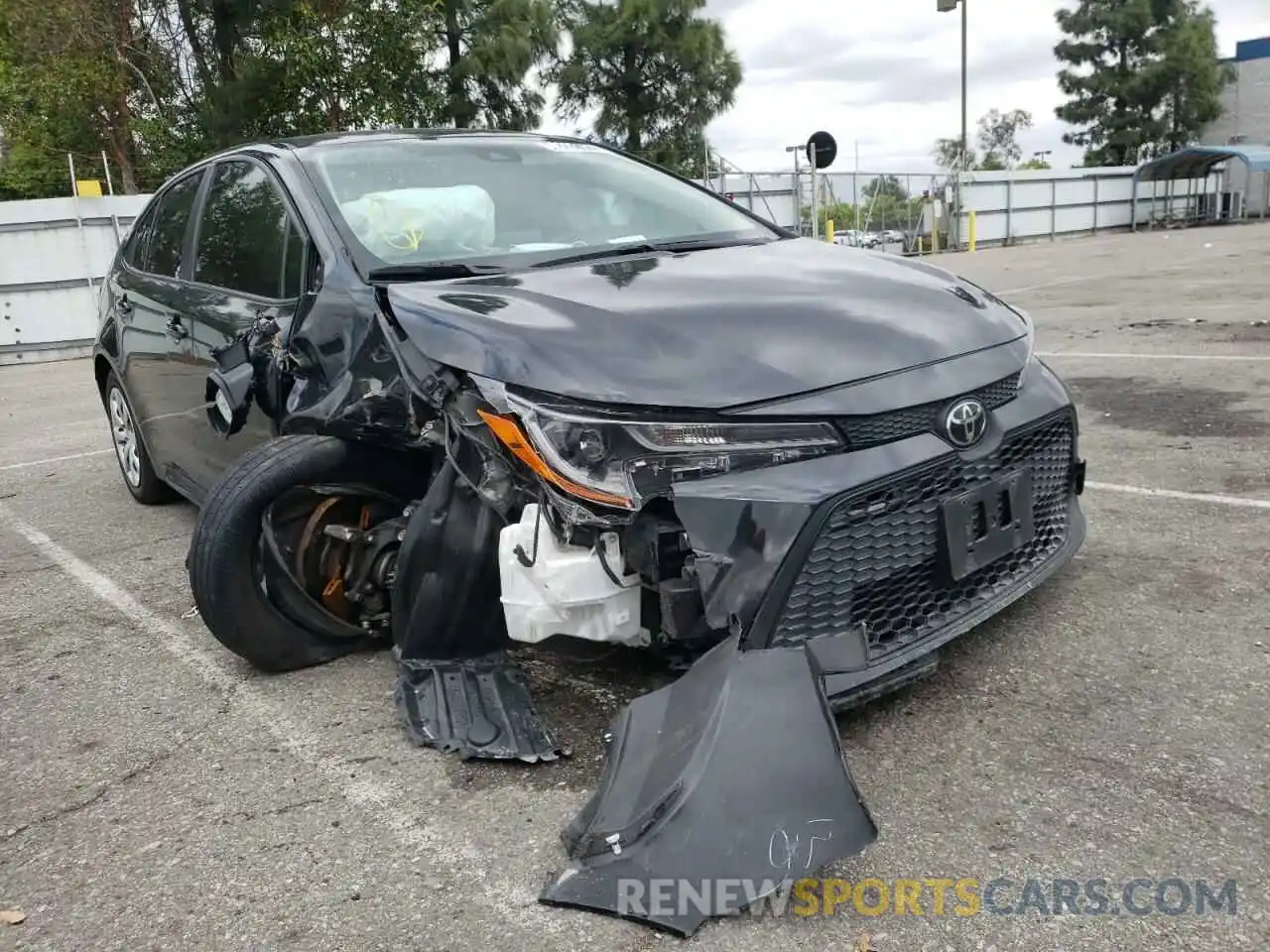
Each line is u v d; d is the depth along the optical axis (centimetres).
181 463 460
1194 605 335
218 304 394
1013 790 244
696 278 303
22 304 1419
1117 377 720
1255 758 250
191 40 1909
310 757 287
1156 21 4769
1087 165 4984
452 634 281
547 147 427
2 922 228
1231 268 1545
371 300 306
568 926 210
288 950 212
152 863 245
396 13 1753
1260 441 525
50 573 471
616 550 245
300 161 378
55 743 310
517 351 250
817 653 238
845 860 224
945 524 259
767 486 236
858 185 2588
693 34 2880
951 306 297
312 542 327
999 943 199
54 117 2020
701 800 208
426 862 236
